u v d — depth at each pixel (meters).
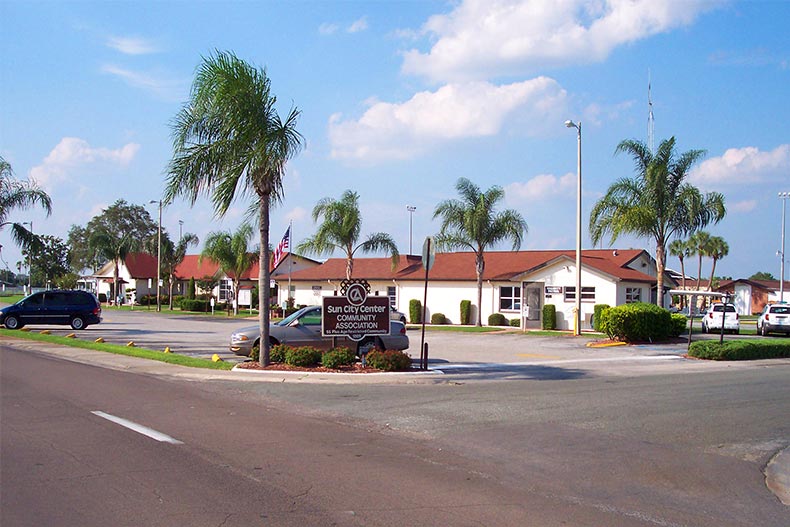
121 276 82.50
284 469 7.75
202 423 10.39
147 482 7.10
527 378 16.77
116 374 16.34
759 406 12.63
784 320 32.31
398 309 44.84
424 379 15.92
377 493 6.89
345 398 13.11
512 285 40.69
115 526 5.76
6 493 6.64
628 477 7.74
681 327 29.33
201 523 5.88
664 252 30.84
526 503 6.68
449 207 39.03
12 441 8.95
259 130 15.66
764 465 8.49
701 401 13.13
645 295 39.19
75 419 10.52
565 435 9.89
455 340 29.06
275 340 18.59
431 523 6.02
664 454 8.88
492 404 12.52
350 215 41.16
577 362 20.78
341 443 9.17
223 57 15.65
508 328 37.44
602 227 31.08
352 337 17.41
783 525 6.27
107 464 7.82
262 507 6.37
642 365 20.20
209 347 24.41
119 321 43.72
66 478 7.20
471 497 6.83
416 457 8.45
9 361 18.86
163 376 16.17
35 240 31.44
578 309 30.84
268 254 17.11
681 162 30.52
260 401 12.64
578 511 6.48
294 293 53.00
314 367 16.98
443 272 43.78
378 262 48.69
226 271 57.06
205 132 16.17
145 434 9.50
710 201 30.34
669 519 6.34
